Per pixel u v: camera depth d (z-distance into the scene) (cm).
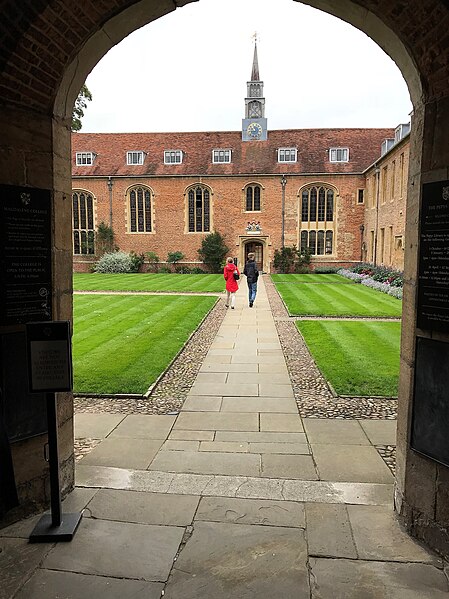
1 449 283
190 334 985
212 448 448
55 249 333
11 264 307
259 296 1730
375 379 664
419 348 294
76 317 1197
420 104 295
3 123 299
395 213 2458
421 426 294
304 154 3300
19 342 312
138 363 745
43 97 316
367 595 248
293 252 3164
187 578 261
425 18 266
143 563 273
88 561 275
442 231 275
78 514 318
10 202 304
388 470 403
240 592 250
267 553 282
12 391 310
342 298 1652
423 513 294
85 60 338
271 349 873
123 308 1362
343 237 3195
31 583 257
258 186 3209
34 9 279
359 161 3222
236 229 3238
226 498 348
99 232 3253
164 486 368
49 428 296
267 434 483
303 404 575
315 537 298
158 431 491
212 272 3198
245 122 3412
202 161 3319
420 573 265
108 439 470
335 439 470
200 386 648
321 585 255
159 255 3281
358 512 330
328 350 845
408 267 316
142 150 3388
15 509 317
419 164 296
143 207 3269
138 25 345
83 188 3272
